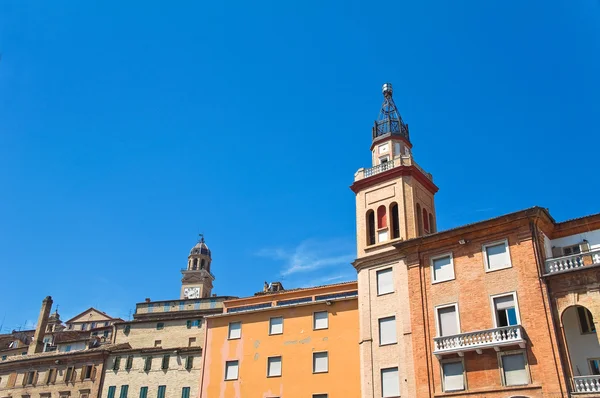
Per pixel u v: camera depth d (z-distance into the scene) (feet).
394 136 169.37
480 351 115.65
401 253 141.49
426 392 121.29
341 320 159.53
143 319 269.85
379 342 136.67
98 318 352.28
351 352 153.48
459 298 125.49
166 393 192.34
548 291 113.39
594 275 109.29
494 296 120.26
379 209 155.43
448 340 121.39
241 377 167.32
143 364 201.87
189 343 232.32
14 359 234.79
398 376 129.80
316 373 155.94
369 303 143.13
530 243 119.24
